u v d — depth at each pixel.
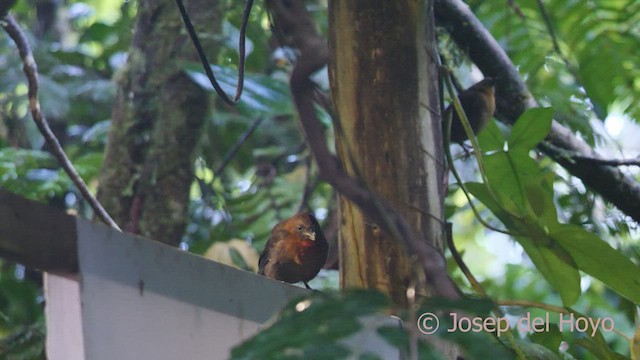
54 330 5.40
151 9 12.44
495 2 12.57
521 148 8.84
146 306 5.60
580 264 8.46
